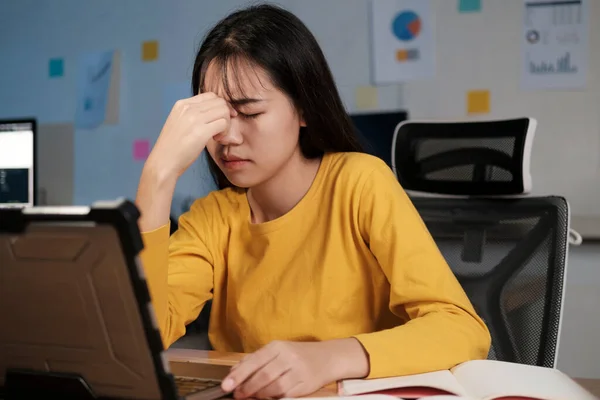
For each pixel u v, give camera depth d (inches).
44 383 26.0
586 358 95.1
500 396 28.1
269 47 40.3
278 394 29.0
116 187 117.1
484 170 55.8
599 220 95.7
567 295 95.4
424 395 29.5
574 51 99.0
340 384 31.2
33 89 121.4
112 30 117.0
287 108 41.2
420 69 103.5
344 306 42.6
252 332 43.2
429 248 40.1
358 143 46.8
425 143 59.3
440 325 35.4
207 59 41.2
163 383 24.0
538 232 52.0
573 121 99.2
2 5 122.7
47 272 23.7
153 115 115.0
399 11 104.0
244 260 45.7
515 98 100.8
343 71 106.0
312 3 106.9
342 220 43.2
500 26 101.0
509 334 49.8
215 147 40.7
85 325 24.2
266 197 45.1
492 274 51.9
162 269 36.7
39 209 22.9
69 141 119.3
